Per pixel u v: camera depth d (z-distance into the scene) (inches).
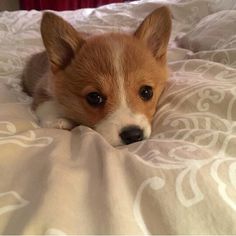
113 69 8.3
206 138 6.6
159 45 9.6
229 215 4.8
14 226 4.7
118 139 7.7
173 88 8.9
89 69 8.5
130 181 5.4
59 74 9.1
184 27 16.9
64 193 5.1
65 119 8.8
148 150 6.5
